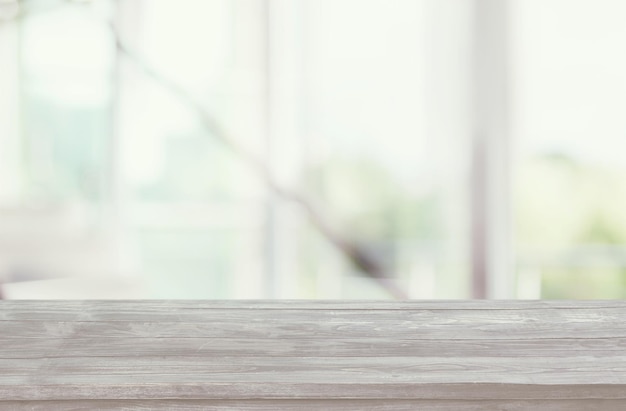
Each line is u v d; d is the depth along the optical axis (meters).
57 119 3.85
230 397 0.54
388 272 3.55
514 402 0.55
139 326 0.60
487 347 0.58
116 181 3.76
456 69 3.46
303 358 0.56
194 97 3.70
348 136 3.65
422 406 0.55
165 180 3.76
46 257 3.49
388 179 3.63
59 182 3.79
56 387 0.53
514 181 3.41
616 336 0.60
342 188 3.66
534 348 0.58
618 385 0.54
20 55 3.80
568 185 4.36
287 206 3.62
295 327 0.60
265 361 0.56
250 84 3.68
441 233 3.51
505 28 3.37
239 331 0.59
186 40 3.71
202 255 3.71
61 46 3.82
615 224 4.42
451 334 0.59
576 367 0.56
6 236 3.44
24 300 0.64
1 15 3.73
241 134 3.67
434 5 3.51
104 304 0.63
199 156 3.73
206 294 3.69
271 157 3.65
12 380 0.53
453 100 3.48
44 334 0.58
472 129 3.37
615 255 3.80
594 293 3.77
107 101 3.82
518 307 0.64
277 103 3.64
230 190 3.71
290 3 3.63
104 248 3.64
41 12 3.78
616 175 4.36
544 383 0.54
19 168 3.81
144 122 3.76
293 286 3.62
